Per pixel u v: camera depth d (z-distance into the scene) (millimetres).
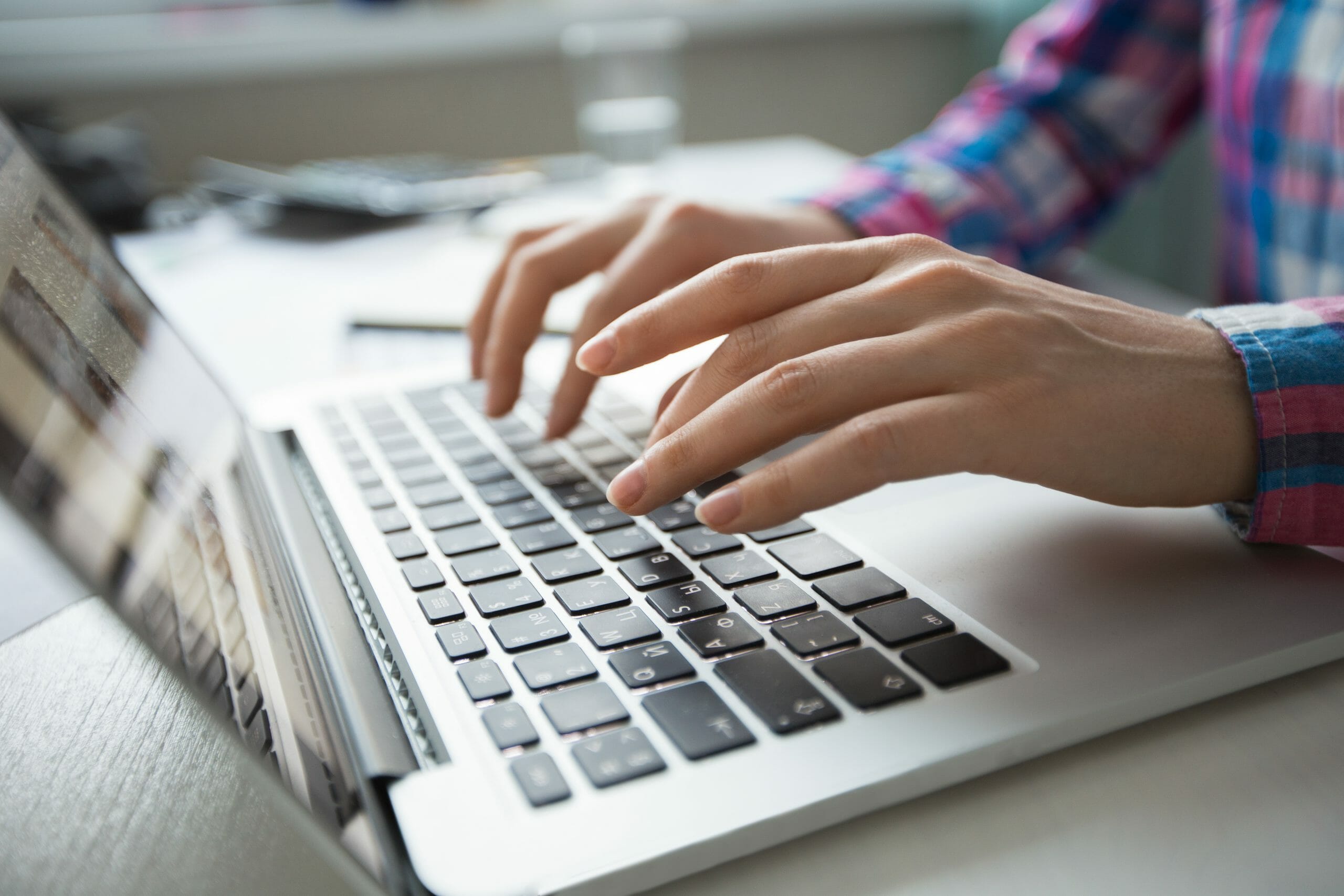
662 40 1081
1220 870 203
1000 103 750
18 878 217
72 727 273
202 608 211
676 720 232
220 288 708
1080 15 756
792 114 1601
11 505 153
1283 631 262
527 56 1433
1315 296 581
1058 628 266
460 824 206
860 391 284
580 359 327
